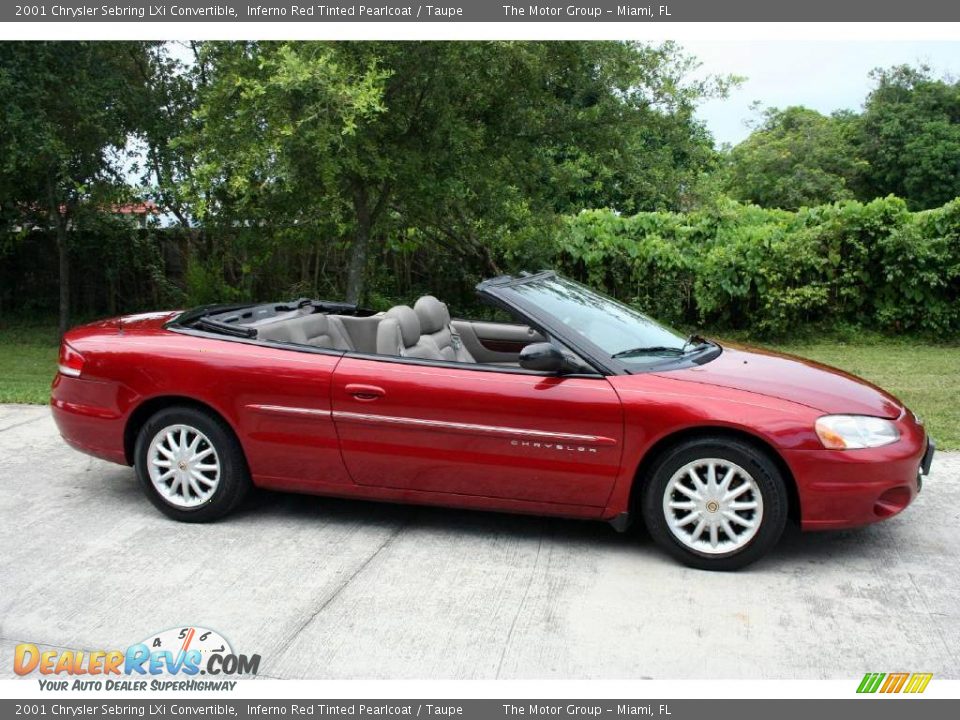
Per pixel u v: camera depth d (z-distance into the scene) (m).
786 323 11.29
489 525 4.69
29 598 3.83
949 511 4.85
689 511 4.09
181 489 4.75
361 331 5.48
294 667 3.29
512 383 4.16
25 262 13.42
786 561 4.20
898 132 28.11
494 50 7.29
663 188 9.12
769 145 27.42
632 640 3.46
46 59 9.25
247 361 4.51
